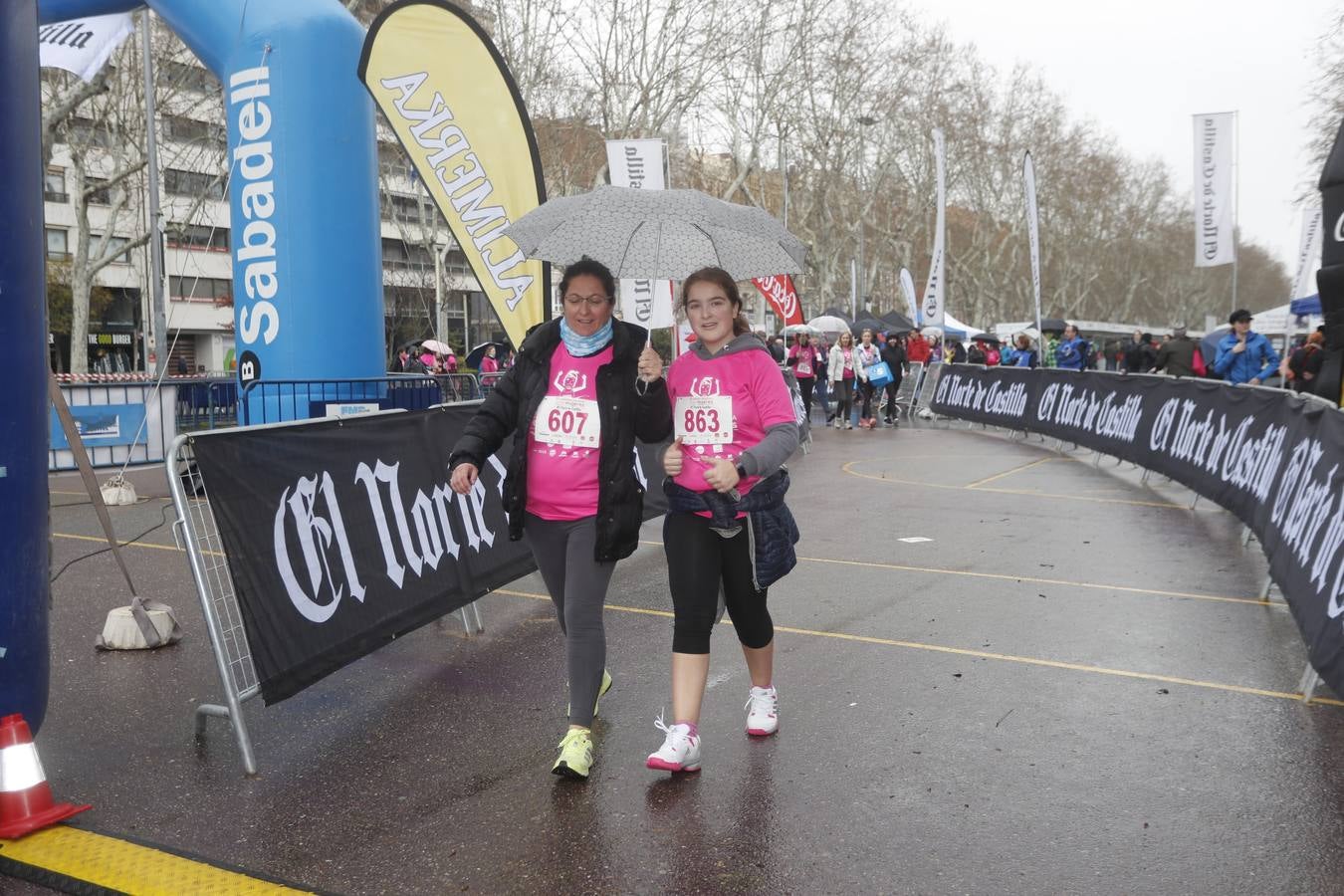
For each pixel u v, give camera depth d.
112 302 46.59
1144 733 4.17
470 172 9.41
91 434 12.82
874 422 20.66
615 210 3.71
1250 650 5.31
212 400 14.00
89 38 12.16
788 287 19.59
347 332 11.24
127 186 32.38
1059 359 18.03
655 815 3.48
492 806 3.57
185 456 3.99
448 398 16.86
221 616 4.68
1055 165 61.69
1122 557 7.69
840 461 14.38
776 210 47.41
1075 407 14.93
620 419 3.81
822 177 43.00
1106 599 6.39
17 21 3.40
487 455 4.05
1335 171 6.50
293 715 4.50
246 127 11.00
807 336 19.64
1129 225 78.00
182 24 11.33
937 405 22.25
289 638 4.21
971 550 7.98
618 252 4.05
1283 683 4.79
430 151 9.38
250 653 4.00
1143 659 5.16
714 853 3.21
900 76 46.53
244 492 4.10
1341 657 4.21
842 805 3.53
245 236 11.16
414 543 5.22
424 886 3.04
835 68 41.12
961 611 6.11
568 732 3.81
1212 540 8.36
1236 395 9.03
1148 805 3.51
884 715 4.40
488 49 9.29
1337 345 6.62
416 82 9.28
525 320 9.59
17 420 3.46
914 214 53.19
